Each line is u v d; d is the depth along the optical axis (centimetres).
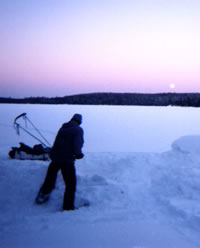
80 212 323
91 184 425
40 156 625
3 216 325
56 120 2391
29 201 371
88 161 591
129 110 4391
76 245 236
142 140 1302
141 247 232
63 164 354
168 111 4097
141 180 442
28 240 246
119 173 475
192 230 267
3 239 250
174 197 366
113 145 1131
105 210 328
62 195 385
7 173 457
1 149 834
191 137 632
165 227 275
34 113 3259
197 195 364
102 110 4312
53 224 285
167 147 1092
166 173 458
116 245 236
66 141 357
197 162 504
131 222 288
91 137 1401
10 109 4059
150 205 347
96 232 262
